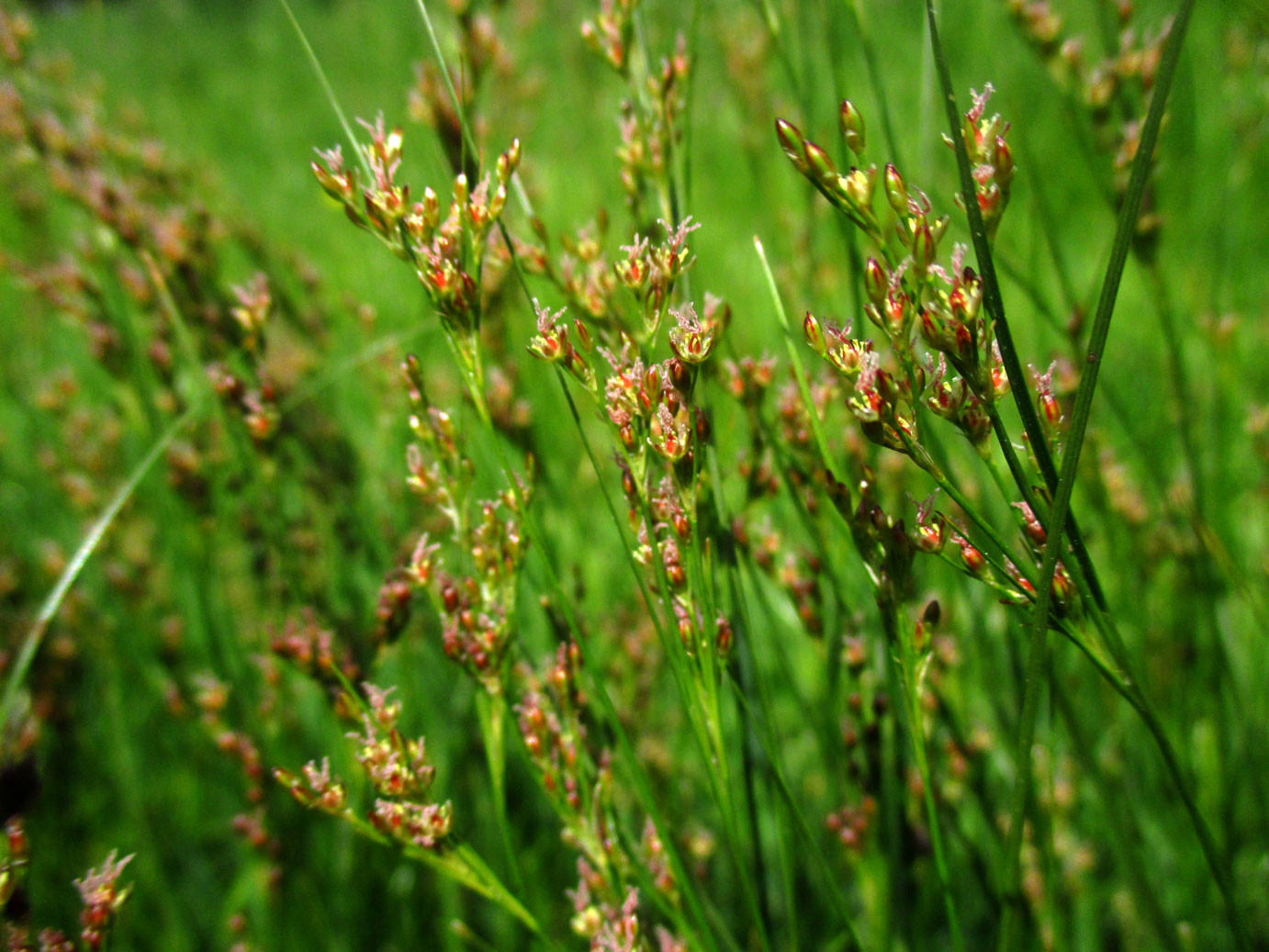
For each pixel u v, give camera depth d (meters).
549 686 0.14
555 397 0.24
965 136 0.10
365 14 0.86
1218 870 0.11
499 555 0.12
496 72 0.22
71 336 0.35
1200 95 0.38
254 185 0.57
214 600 0.23
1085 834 0.20
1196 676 0.19
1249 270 0.32
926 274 0.10
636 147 0.13
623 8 0.13
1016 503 0.10
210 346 0.19
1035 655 0.10
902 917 0.15
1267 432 0.21
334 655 0.17
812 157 0.10
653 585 0.12
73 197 0.18
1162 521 0.20
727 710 0.21
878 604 0.11
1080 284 0.37
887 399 0.10
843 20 0.30
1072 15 0.39
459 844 0.12
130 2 1.05
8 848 0.11
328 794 0.11
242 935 0.20
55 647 0.22
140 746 0.24
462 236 0.11
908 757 0.16
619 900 0.13
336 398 0.27
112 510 0.13
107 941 0.11
